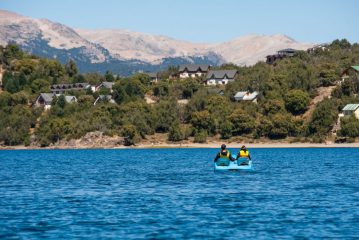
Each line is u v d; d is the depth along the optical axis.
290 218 57.22
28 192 79.81
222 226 53.81
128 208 63.94
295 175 102.12
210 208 63.41
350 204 65.31
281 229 52.41
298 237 49.47
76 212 61.47
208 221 56.09
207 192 77.12
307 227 53.06
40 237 49.91
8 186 88.56
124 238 49.47
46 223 55.53
